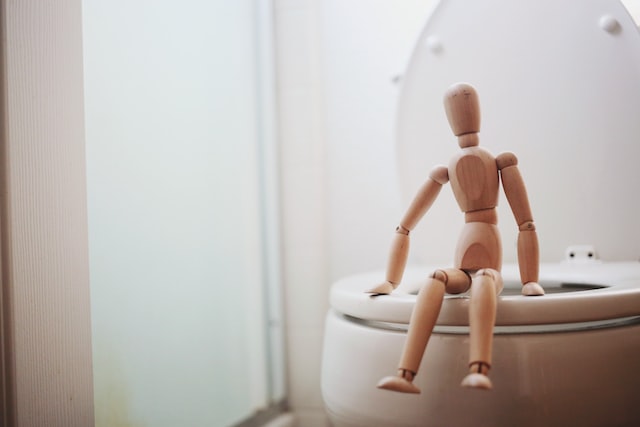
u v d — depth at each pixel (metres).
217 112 0.99
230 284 1.00
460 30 0.93
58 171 0.65
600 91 0.87
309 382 1.15
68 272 0.66
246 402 1.03
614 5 0.86
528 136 0.91
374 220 1.14
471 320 0.57
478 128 0.66
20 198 0.61
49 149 0.64
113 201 0.75
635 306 0.60
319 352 1.15
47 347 0.63
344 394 0.64
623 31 0.86
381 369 0.62
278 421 1.09
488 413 0.58
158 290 0.82
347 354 0.65
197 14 0.94
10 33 0.61
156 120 0.83
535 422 0.57
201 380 0.91
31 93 0.63
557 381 0.58
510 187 0.65
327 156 1.17
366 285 0.73
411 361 0.57
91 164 0.72
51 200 0.64
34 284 0.62
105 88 0.75
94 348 0.71
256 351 1.08
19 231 0.61
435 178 0.68
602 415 0.58
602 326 0.60
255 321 1.08
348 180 1.16
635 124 0.86
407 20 1.13
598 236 0.88
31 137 0.63
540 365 0.58
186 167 0.90
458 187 0.65
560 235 0.89
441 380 0.59
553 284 0.81
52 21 0.65
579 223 0.88
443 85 0.94
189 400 0.88
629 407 0.58
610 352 0.58
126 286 0.77
